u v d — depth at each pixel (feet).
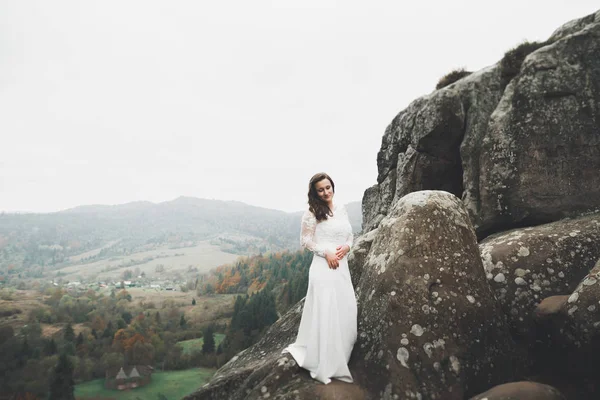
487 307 14.16
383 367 12.75
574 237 18.29
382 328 13.56
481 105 29.35
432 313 13.43
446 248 14.80
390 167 40.42
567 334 13.71
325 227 14.83
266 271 513.86
